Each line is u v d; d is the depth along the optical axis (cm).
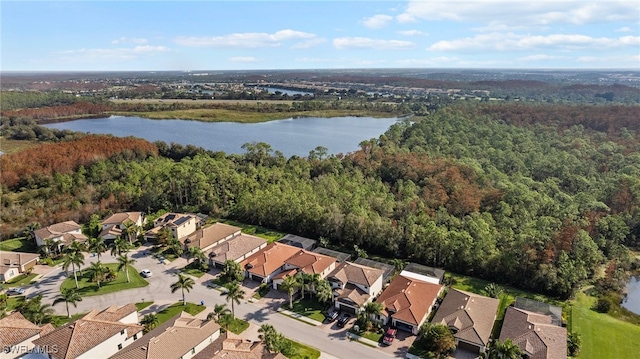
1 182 12744
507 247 8388
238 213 11312
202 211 11881
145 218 11275
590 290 7850
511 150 15612
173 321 6103
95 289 7744
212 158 15750
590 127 18338
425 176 12975
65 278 8231
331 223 9669
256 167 14950
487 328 6169
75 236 9756
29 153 14775
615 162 13762
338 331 6450
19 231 10225
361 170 14188
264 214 10719
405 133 19238
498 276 8050
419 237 8781
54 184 13000
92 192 12231
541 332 5919
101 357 5612
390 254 9119
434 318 6538
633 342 6288
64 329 5656
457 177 12081
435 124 19325
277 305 7219
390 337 6169
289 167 14738
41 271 8544
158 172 13288
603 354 5956
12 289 7669
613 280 7950
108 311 6272
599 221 9356
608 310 7181
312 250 9169
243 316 6869
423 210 10231
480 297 6912
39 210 11069
